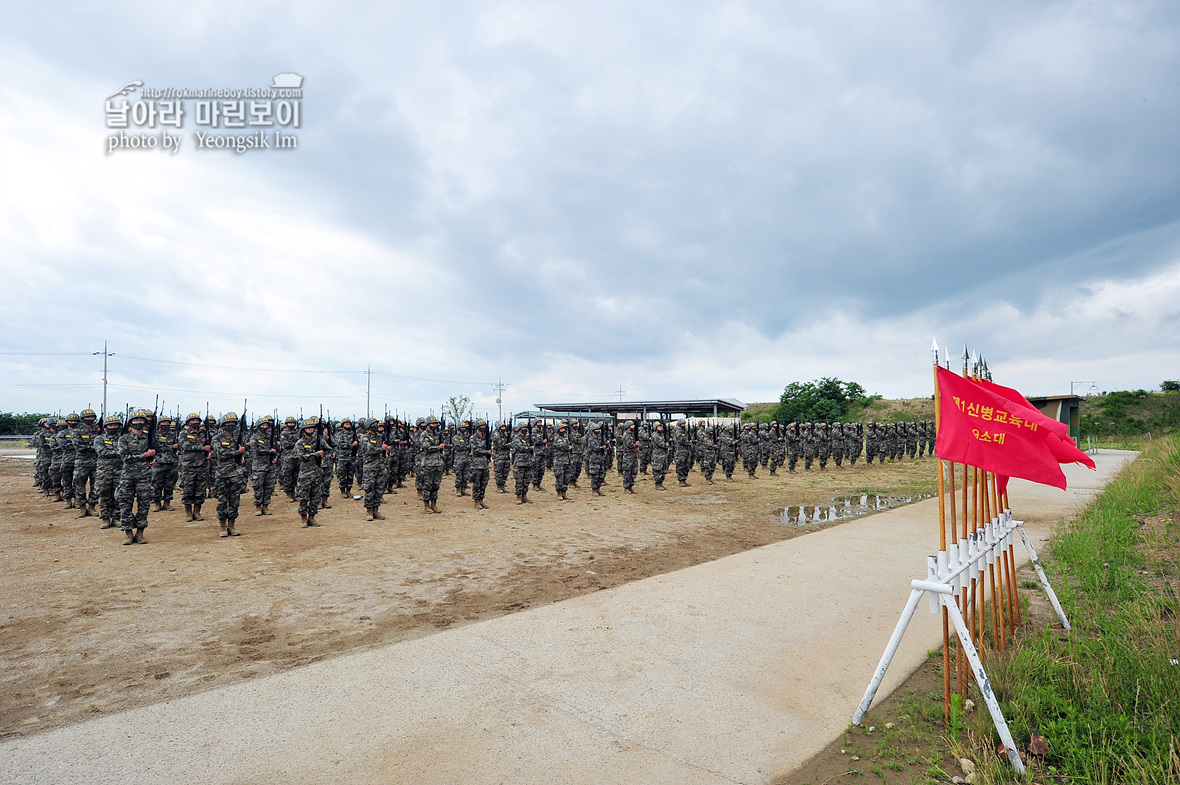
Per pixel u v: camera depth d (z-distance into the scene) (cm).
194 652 529
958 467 2492
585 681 442
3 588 733
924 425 3225
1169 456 1334
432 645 514
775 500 1588
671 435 2117
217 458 1061
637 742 359
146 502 1008
